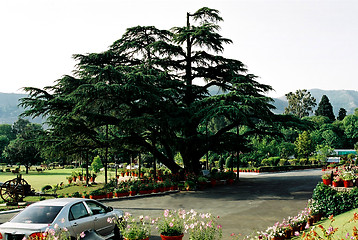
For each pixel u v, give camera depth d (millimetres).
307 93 150000
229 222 15711
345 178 19438
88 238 8695
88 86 25188
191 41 35719
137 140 32469
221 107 26734
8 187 22953
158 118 30469
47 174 69500
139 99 29797
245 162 64875
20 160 77188
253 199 22703
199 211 18688
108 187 26453
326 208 14711
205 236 9555
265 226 14836
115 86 25938
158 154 35250
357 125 106188
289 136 97562
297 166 59031
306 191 25719
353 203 14336
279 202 21188
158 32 34812
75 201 10719
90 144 31031
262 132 35000
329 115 131500
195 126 34250
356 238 6938
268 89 34750
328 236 7395
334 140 102125
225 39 34531
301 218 12977
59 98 26609
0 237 9031
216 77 37156
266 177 41781
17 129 155500
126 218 10539
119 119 30594
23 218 9641
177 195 25656
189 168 34625
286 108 152750
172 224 9914
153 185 26297
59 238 8961
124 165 76438
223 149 34062
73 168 98375
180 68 36844
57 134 30172
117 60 34531
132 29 34062
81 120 29109
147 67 34094
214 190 28203
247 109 28594
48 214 9766
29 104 26953
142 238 9734
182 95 36906
